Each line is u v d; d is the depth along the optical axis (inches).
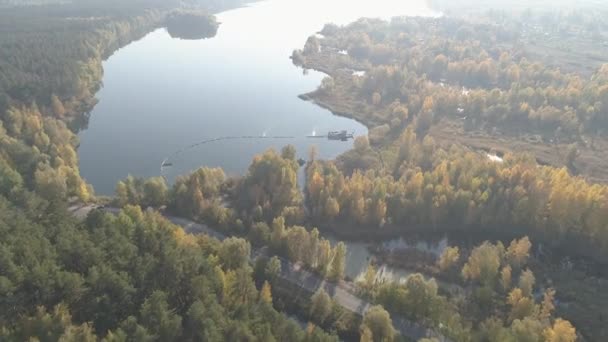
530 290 4382.4
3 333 3021.7
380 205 5521.7
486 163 6131.9
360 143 7273.6
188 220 5369.1
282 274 4584.2
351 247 5349.4
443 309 4055.1
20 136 6555.1
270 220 5408.5
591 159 7578.7
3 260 3440.0
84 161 7096.5
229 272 3885.3
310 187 5920.3
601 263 5201.8
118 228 4284.0
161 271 3750.0
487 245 4901.6
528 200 5467.5
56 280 3427.7
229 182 6166.3
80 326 3179.1
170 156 7337.6
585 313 4426.7
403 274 4955.7
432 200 5595.5
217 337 3221.0
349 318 4097.0
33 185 5551.2
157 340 3225.9
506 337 3617.1
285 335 3432.6
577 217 5339.6
